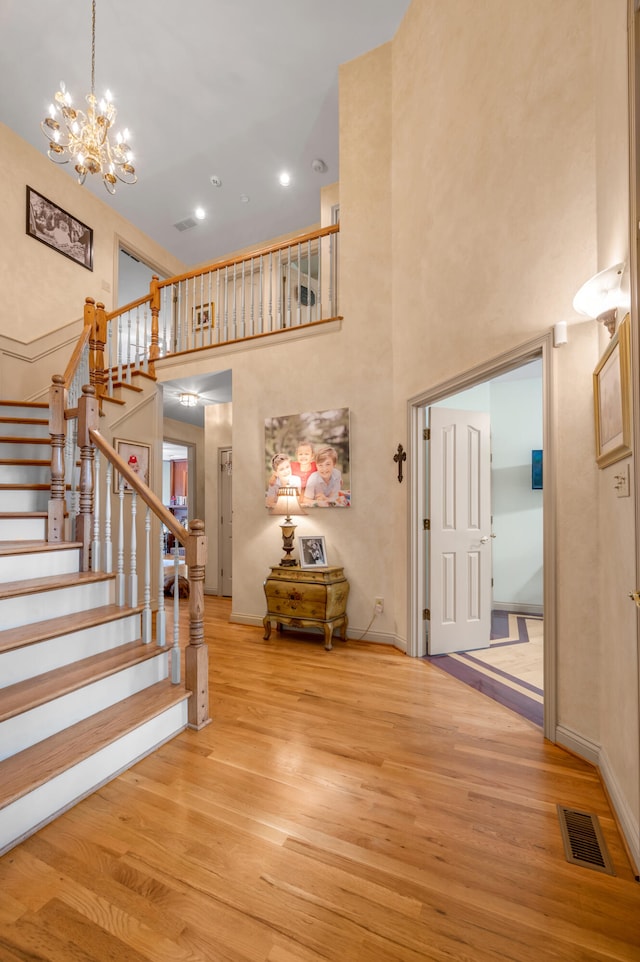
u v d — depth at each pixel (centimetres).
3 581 235
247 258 459
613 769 176
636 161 140
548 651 226
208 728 237
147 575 253
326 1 356
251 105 450
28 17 369
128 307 499
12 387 464
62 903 131
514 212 251
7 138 467
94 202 570
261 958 115
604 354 177
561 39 221
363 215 402
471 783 190
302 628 421
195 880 139
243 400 453
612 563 181
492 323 268
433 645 353
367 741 224
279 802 177
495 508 526
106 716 205
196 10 362
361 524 392
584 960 115
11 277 469
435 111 325
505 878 140
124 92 437
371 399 390
